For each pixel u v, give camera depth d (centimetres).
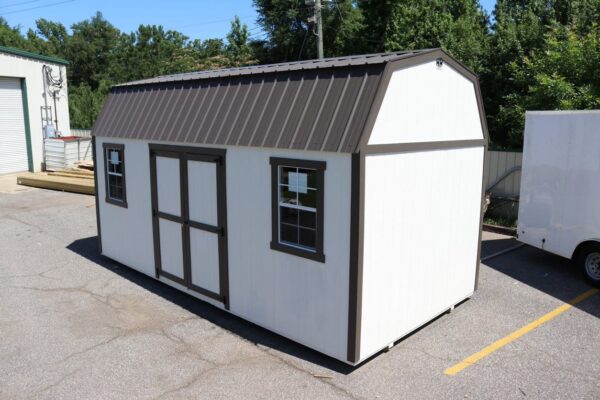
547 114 886
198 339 647
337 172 543
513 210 1241
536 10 2295
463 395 520
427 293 668
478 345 629
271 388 533
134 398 516
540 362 586
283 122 598
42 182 1803
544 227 912
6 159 2073
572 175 845
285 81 629
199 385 539
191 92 768
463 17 2427
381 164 554
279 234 620
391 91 556
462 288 748
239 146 645
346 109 546
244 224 665
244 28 4234
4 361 592
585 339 645
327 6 2881
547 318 709
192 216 753
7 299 787
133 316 721
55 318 714
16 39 5025
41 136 2169
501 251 1037
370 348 580
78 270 933
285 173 607
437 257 677
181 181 759
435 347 625
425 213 640
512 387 534
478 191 752
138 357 600
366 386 536
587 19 1711
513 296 793
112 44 6106
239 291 693
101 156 963
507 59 1753
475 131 726
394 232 589
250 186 646
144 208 861
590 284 835
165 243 822
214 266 729
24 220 1338
